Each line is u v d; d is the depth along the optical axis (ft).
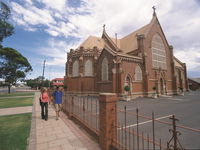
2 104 64.13
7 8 94.48
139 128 25.48
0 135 22.20
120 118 33.65
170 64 126.52
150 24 114.62
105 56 96.89
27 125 28.35
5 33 99.86
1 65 161.68
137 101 73.36
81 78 112.16
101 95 17.60
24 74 183.21
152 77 103.86
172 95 113.19
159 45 118.21
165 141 19.10
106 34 139.85
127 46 125.80
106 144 16.31
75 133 23.53
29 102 70.69
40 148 17.88
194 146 17.60
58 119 34.19
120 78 82.33
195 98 84.89
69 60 121.80
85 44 126.21
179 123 28.81
